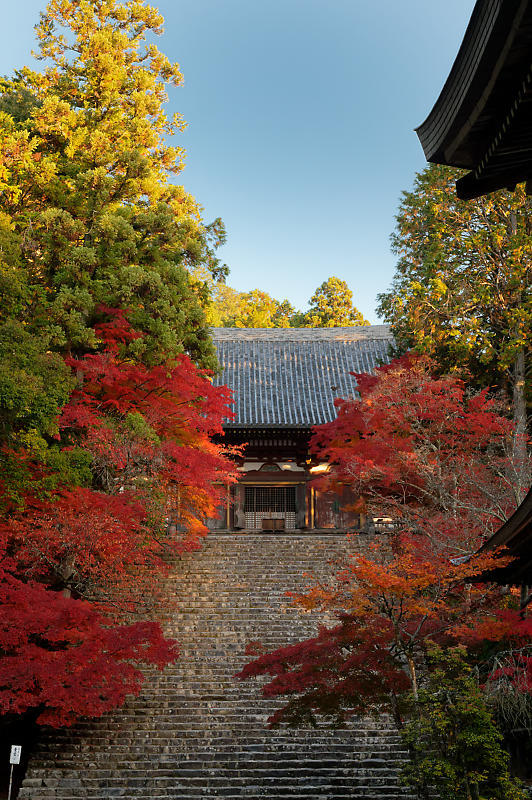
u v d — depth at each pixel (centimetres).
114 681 1397
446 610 1312
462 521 1691
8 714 1627
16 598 1374
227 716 1669
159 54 2931
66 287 1830
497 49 569
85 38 2722
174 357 1945
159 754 1520
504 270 2327
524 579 1184
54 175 2106
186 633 2041
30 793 1416
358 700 1276
